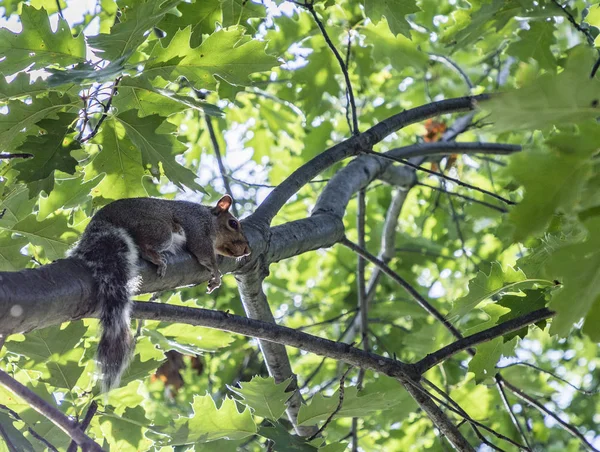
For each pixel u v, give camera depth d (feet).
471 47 54.54
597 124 14.89
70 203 27.32
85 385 26.23
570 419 64.44
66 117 23.68
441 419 25.77
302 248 29.58
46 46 24.73
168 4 23.62
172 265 24.73
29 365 24.57
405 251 57.11
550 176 15.46
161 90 24.21
